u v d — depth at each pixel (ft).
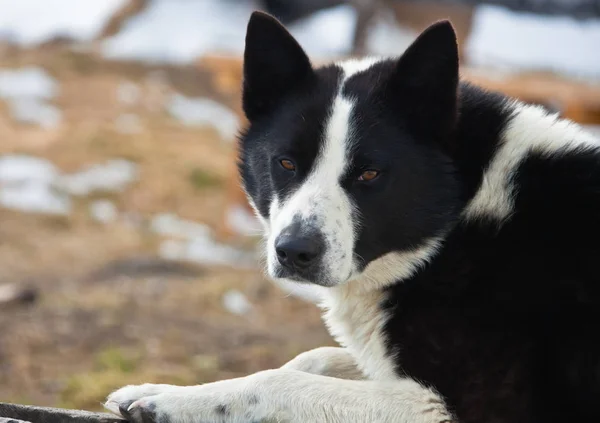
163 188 91.35
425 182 23.21
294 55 24.82
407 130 23.48
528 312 22.11
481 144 23.50
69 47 132.98
